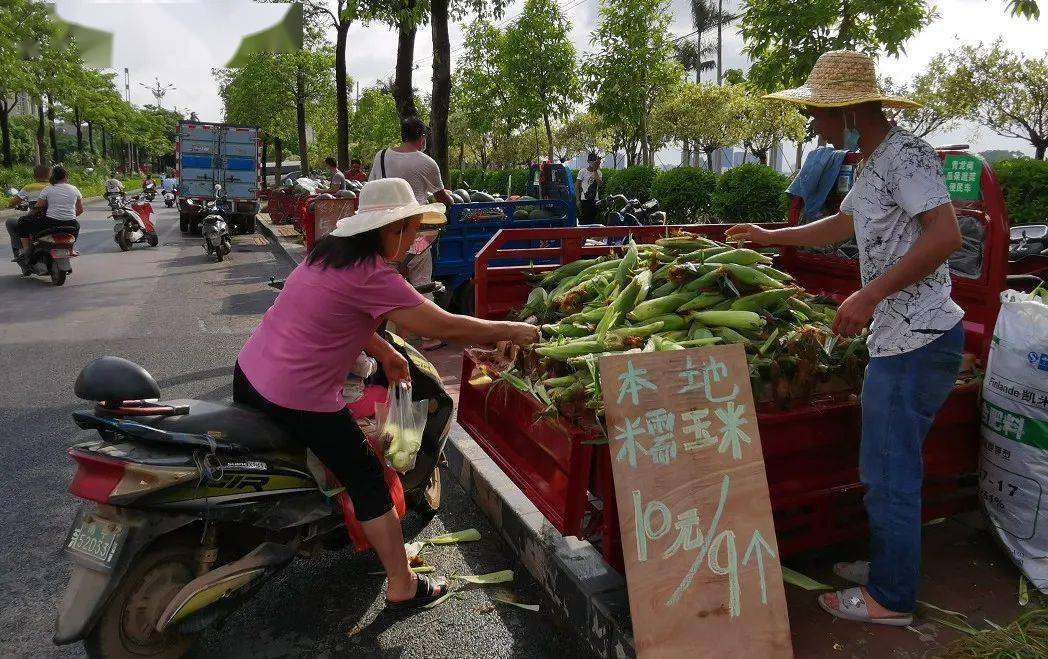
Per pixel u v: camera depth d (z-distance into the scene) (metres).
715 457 2.63
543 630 3.09
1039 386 2.95
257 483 2.81
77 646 2.96
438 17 10.61
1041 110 21.14
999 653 2.58
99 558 2.54
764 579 2.63
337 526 3.17
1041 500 3.01
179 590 2.74
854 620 2.84
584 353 3.09
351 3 10.51
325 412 2.84
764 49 10.50
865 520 3.25
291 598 3.31
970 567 3.22
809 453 3.05
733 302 3.23
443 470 4.73
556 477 3.00
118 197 16.77
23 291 10.54
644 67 20.11
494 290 4.46
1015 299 3.12
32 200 11.09
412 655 2.93
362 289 2.74
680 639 2.50
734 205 15.96
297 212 16.41
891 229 2.66
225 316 8.96
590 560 3.21
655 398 2.58
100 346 7.45
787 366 2.98
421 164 6.90
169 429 2.64
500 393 3.53
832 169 4.41
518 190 24.55
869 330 3.18
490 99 23.00
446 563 3.61
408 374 3.46
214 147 21.50
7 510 4.00
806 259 4.60
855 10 9.51
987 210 3.25
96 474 2.56
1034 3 4.66
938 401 2.73
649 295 3.38
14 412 5.49
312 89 32.81
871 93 2.67
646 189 19.98
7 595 3.26
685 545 2.55
